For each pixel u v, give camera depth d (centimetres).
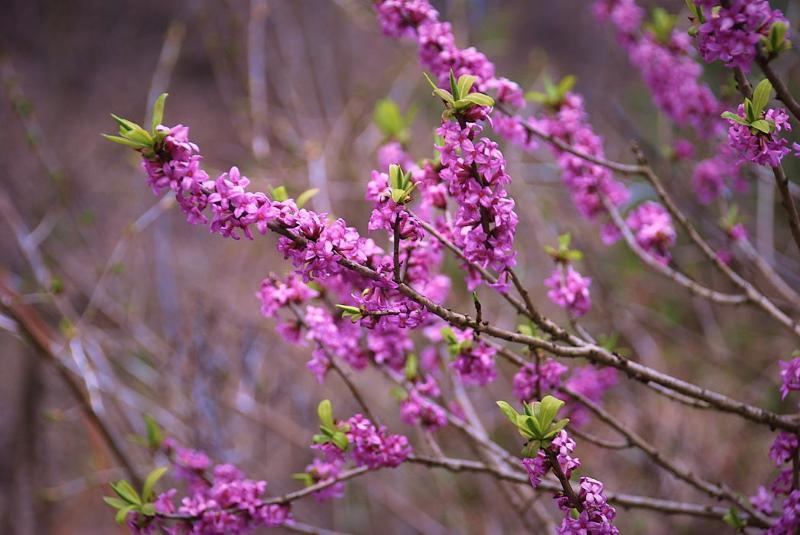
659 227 230
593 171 235
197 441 367
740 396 435
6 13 697
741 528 203
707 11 150
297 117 520
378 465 192
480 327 160
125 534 434
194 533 191
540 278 487
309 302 218
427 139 528
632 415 405
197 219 144
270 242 565
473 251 158
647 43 263
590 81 665
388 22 206
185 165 141
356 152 485
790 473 192
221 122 685
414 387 209
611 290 428
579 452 417
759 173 277
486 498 412
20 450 456
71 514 461
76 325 352
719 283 462
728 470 401
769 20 149
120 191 598
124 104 697
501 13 555
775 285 281
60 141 638
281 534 384
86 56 708
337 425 193
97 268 425
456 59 201
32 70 684
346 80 611
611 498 227
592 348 178
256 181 432
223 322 443
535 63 473
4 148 575
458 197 153
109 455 371
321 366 208
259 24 512
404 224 153
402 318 153
